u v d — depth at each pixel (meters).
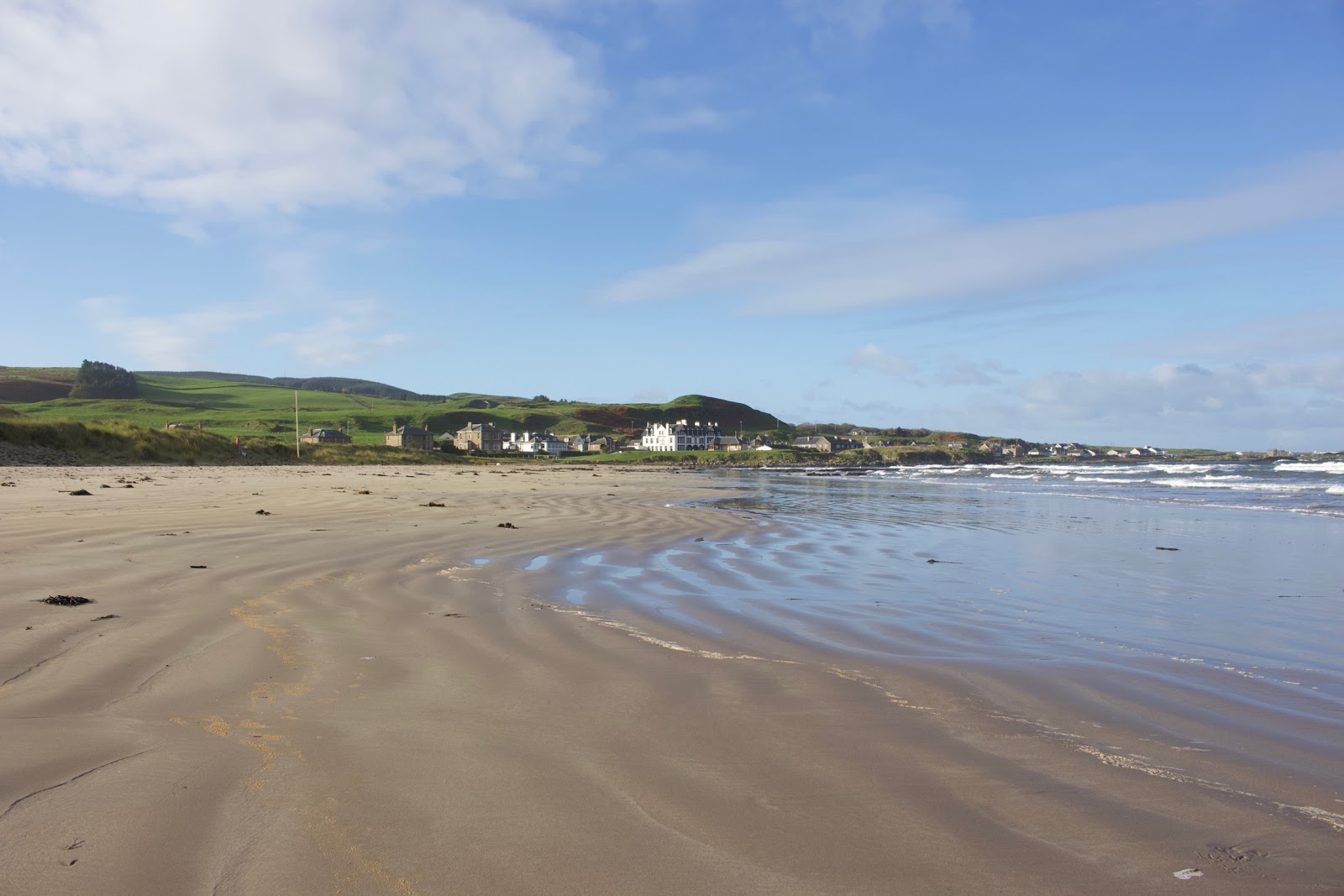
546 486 34.69
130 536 12.18
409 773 3.87
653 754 4.27
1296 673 6.24
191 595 8.05
